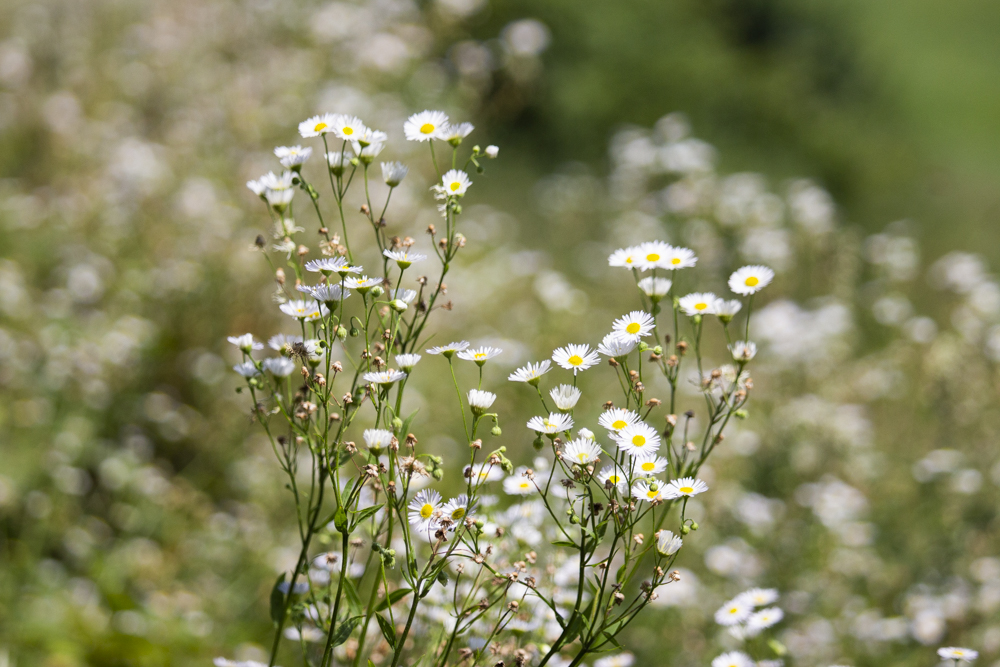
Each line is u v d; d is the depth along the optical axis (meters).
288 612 1.82
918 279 8.23
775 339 5.65
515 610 1.72
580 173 11.30
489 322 5.84
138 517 3.92
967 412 5.48
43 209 5.54
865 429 5.16
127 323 4.62
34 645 3.14
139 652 3.14
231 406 4.57
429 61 7.37
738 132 12.97
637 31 13.18
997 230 12.79
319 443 1.76
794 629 3.84
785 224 7.79
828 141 13.12
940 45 25.09
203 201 5.30
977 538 4.57
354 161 1.93
